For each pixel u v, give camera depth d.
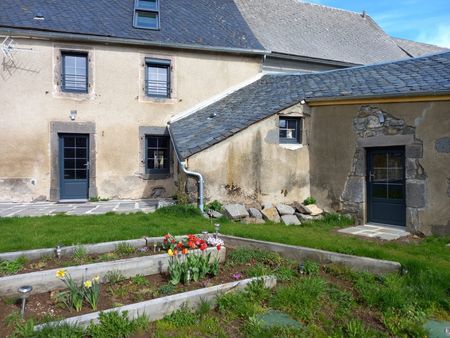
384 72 8.53
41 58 10.42
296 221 7.82
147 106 11.42
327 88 8.75
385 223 7.46
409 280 3.99
